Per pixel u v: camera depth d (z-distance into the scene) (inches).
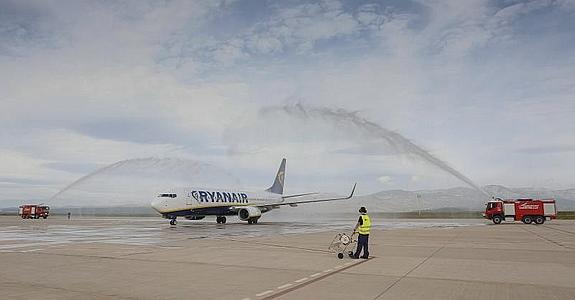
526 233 1497.3
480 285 521.3
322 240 1198.3
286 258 788.0
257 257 801.6
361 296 459.2
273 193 3024.1
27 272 623.2
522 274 603.2
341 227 2007.9
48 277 580.4
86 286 517.0
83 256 813.2
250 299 446.9
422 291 485.4
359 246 778.8
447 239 1232.8
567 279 562.9
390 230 1724.9
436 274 604.4
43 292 482.0
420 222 2844.5
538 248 965.8
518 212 2349.9
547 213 2320.4
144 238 1275.8
